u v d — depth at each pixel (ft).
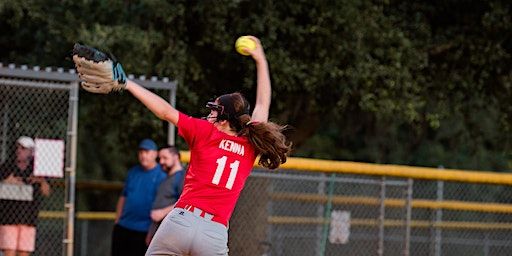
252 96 136.15
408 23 135.64
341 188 134.82
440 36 136.46
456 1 137.08
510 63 140.05
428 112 149.79
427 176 119.03
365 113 159.53
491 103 148.46
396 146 208.85
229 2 121.70
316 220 117.39
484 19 131.44
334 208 130.00
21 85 98.89
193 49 130.31
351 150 209.46
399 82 130.31
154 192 107.45
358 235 122.72
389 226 127.95
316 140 206.49
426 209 147.13
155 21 126.31
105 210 181.57
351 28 126.21
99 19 125.70
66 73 100.42
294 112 140.97
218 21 124.26
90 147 202.28
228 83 135.54
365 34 127.24
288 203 129.59
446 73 141.49
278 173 116.26
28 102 113.60
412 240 136.56
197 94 133.59
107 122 141.38
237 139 64.69
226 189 63.98
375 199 123.13
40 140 99.71
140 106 132.57
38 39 130.21
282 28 126.00
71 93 100.89
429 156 211.61
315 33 127.95
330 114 147.43
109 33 117.29
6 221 100.68
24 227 100.99
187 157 103.86
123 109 133.90
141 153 107.65
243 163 64.75
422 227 141.08
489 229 142.82
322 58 128.88
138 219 107.45
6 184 100.83
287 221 118.42
